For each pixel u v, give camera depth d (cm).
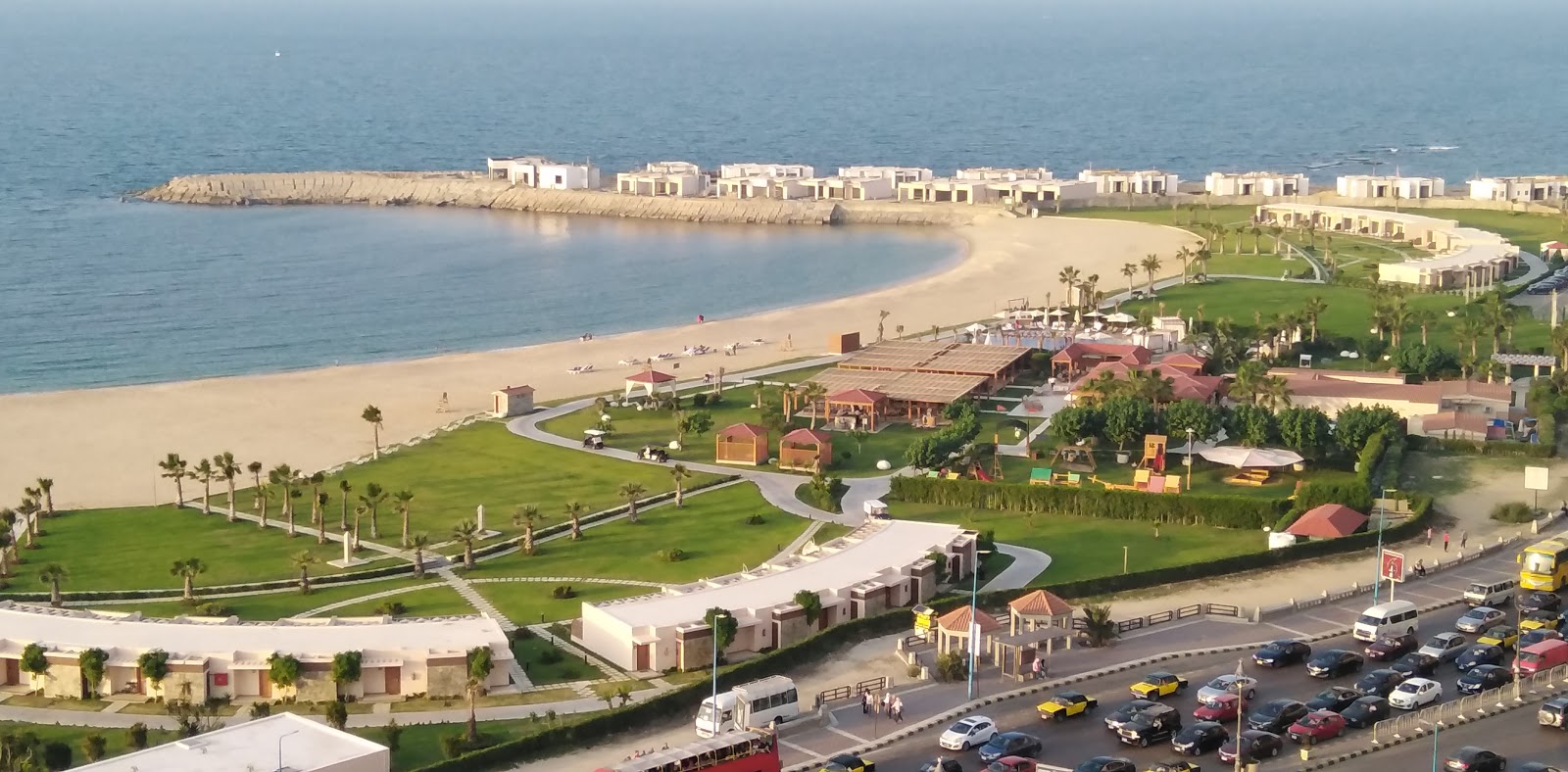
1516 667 15838
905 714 15575
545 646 17925
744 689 15138
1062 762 14300
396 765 14600
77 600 19600
